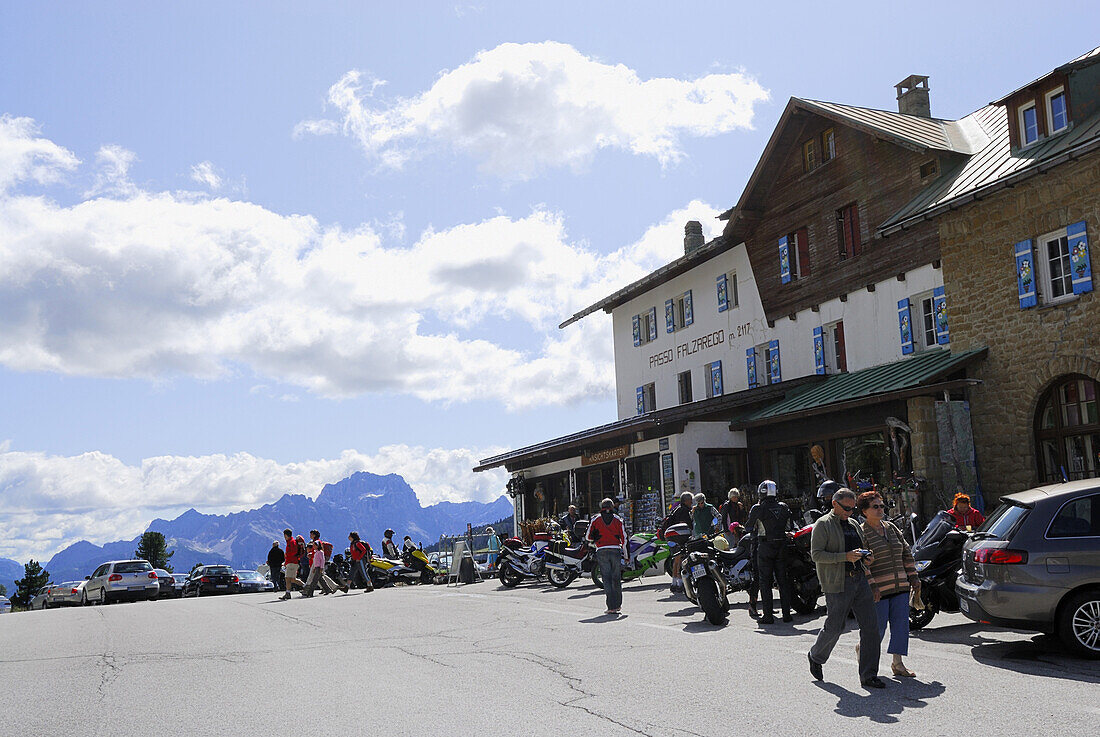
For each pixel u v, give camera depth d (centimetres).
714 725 687
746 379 3172
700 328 3444
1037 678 842
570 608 1673
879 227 2264
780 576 1312
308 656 1149
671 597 1766
